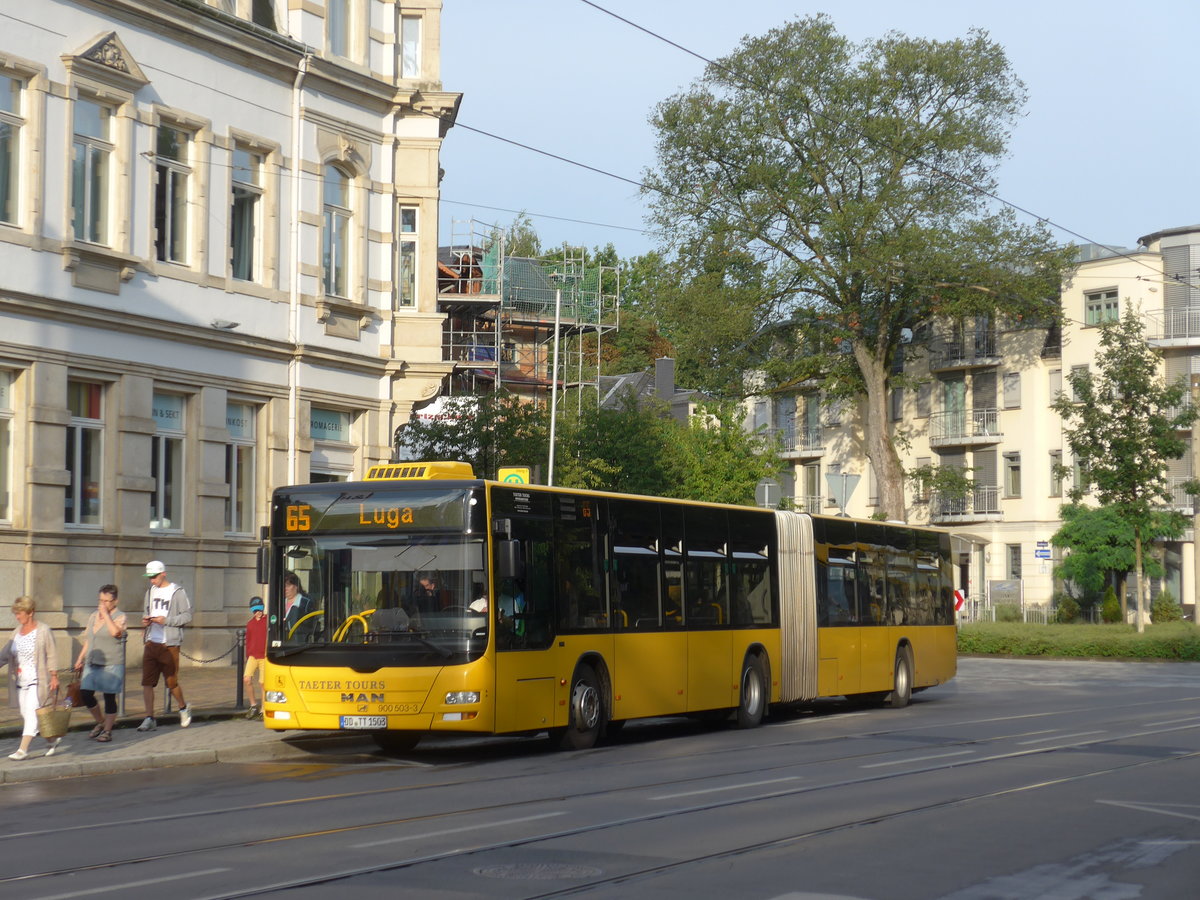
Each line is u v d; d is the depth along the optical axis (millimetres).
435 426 33219
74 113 24953
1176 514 55594
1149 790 13805
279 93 29250
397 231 31984
